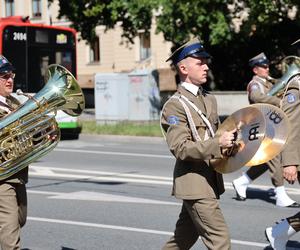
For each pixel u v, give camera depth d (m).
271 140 5.60
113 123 26.14
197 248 8.14
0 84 6.50
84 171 15.09
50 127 6.28
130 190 12.44
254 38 31.83
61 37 23.02
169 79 47.59
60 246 8.41
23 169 6.48
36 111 6.22
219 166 5.49
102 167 15.76
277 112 5.62
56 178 14.08
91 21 32.38
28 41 22.09
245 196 11.18
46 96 6.20
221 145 5.28
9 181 6.35
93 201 11.32
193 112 5.63
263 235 8.73
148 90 26.39
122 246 8.32
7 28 21.58
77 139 23.72
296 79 6.94
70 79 6.25
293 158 6.77
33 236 8.95
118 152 19.00
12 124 6.19
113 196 11.79
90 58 53.62
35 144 6.27
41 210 10.61
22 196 6.55
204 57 5.68
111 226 9.43
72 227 9.42
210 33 25.97
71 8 32.16
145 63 49.34
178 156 5.50
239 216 9.91
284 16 25.86
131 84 26.61
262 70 10.77
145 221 9.70
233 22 26.23
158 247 8.23
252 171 11.09
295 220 7.36
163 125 5.69
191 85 5.73
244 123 5.36
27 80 22.00
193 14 24.55
